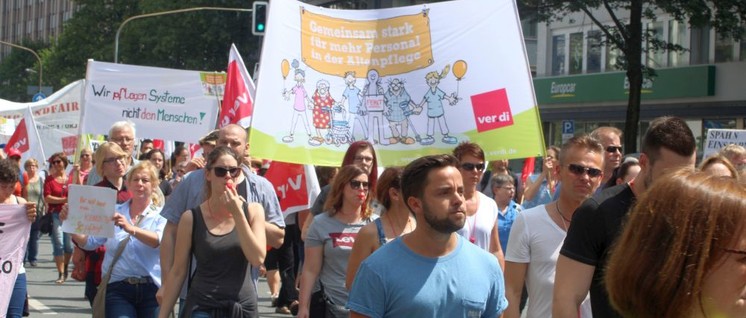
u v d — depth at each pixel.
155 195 8.02
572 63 42.12
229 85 12.34
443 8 9.26
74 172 14.19
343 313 7.07
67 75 64.50
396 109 9.27
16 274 8.61
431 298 4.47
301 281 7.16
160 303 6.98
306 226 8.42
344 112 9.22
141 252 7.63
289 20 9.05
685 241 2.52
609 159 8.20
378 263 4.53
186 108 15.05
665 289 2.53
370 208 7.17
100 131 14.84
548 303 5.72
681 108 37.59
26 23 127.19
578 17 41.59
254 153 8.89
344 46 9.23
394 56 9.27
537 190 10.18
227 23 53.88
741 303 2.51
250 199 7.30
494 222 7.18
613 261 2.68
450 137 9.24
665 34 38.22
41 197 16.83
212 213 6.54
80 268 8.38
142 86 14.91
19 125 20.88
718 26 30.86
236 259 6.49
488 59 9.23
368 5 50.88
